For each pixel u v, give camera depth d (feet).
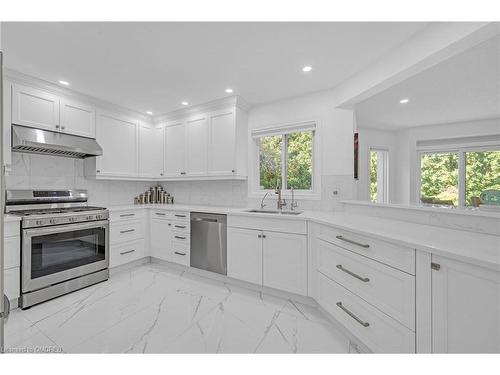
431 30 5.08
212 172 10.12
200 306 6.86
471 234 4.38
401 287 4.04
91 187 10.30
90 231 8.32
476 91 8.62
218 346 5.10
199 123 10.53
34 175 8.58
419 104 9.98
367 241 4.79
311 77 7.71
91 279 8.25
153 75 7.55
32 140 7.40
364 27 5.24
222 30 5.36
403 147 14.24
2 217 2.06
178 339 5.32
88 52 6.23
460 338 3.24
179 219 9.72
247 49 6.11
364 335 4.84
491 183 12.02
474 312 3.10
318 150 8.87
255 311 6.62
